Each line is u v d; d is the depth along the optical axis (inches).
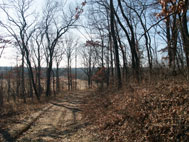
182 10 144.1
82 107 526.0
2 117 398.3
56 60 1498.5
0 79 1248.8
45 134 274.2
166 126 176.6
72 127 306.3
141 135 191.5
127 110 273.6
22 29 767.1
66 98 896.3
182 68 299.7
